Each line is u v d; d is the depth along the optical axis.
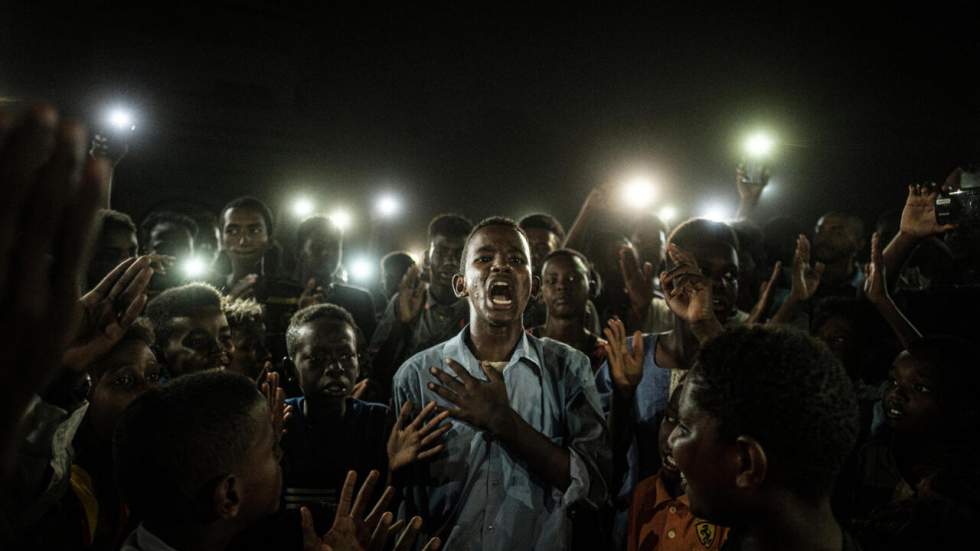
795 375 1.28
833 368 1.32
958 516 1.74
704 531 2.32
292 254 5.93
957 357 2.14
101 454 2.36
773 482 1.29
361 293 5.08
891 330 3.48
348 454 2.86
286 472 2.80
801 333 1.38
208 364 2.87
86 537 2.16
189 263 4.27
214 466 1.67
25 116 0.56
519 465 2.54
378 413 2.98
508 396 2.63
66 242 0.60
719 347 1.38
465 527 2.48
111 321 1.83
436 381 2.74
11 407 0.64
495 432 2.46
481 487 2.52
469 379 2.50
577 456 2.50
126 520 2.33
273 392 2.45
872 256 2.97
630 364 2.78
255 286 4.64
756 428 1.28
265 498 1.78
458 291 2.91
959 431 2.06
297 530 1.88
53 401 1.78
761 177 5.77
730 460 1.32
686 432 1.39
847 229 4.74
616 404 2.81
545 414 2.67
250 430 1.74
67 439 1.80
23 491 1.67
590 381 2.73
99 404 2.35
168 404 1.71
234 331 3.40
